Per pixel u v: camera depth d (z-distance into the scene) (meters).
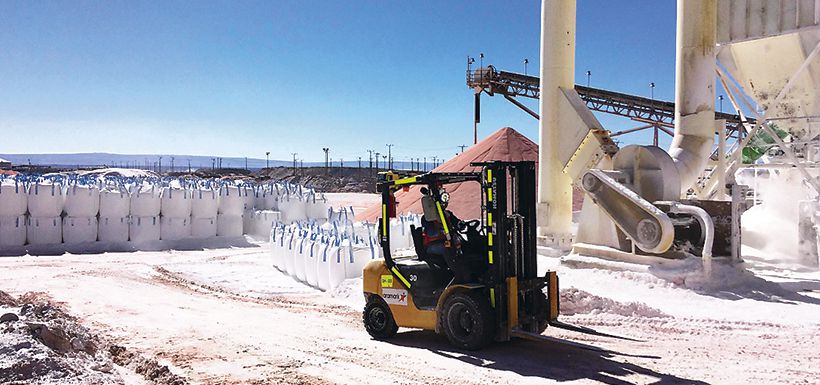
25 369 6.70
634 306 12.13
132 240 25.41
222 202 27.50
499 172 9.43
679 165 17.58
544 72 20.53
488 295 9.37
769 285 14.62
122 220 25.31
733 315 12.08
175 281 17.86
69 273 18.83
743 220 21.64
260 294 15.74
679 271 14.78
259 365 8.86
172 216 26.12
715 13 18.11
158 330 11.29
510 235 9.65
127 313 12.95
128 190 25.73
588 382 7.93
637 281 15.05
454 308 9.50
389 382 8.02
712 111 18.09
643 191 16.52
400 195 31.53
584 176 16.56
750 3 18.89
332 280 15.82
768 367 8.60
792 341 10.14
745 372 8.36
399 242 18.78
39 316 9.29
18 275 18.30
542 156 20.72
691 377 8.12
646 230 15.28
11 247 23.50
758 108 20.75
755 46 19.25
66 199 24.53
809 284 15.29
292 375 8.32
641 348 9.70
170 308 13.58
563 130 19.19
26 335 7.54
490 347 9.68
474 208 25.88
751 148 22.88
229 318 12.47
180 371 8.56
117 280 17.62
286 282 17.67
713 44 18.08
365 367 8.72
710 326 11.18
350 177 131.75
